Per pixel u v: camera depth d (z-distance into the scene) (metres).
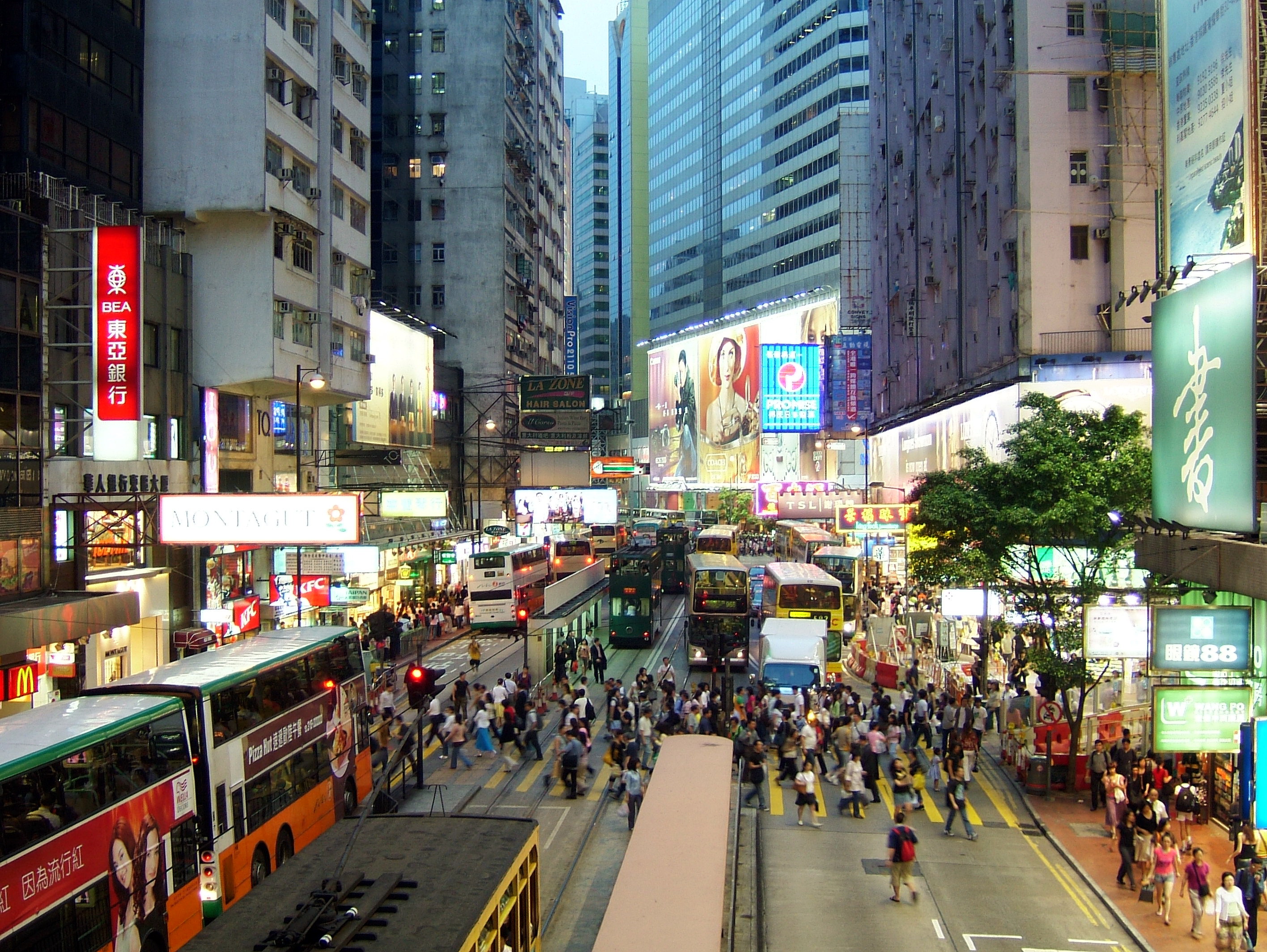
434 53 77.00
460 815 13.29
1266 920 17.08
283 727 17.98
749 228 134.25
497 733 28.03
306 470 46.47
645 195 182.25
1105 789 22.44
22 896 10.79
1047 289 44.06
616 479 123.06
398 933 9.66
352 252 48.09
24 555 26.88
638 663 44.34
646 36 183.88
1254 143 25.08
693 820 13.39
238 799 16.02
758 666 34.78
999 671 37.34
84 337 30.86
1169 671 18.81
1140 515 25.66
